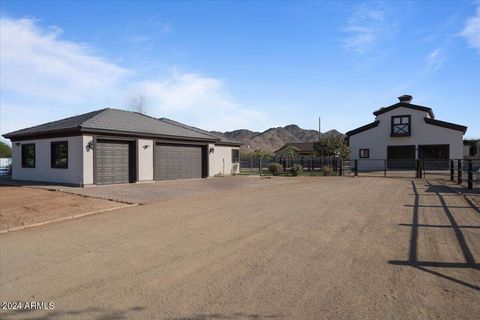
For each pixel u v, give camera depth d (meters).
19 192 14.30
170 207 10.60
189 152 22.23
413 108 33.97
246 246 6.34
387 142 35.06
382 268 5.10
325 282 4.61
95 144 16.66
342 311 3.79
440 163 30.81
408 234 7.05
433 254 5.73
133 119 20.77
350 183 19.05
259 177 24.23
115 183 17.75
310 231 7.39
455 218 8.70
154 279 4.82
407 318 3.62
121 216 9.38
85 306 4.03
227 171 28.77
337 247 6.20
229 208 10.34
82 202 11.64
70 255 6.00
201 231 7.51
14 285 4.70
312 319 3.63
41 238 7.23
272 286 4.50
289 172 28.20
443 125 32.88
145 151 19.05
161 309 3.91
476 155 42.03
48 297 4.29
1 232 7.78
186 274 4.99
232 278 4.80
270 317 3.69
